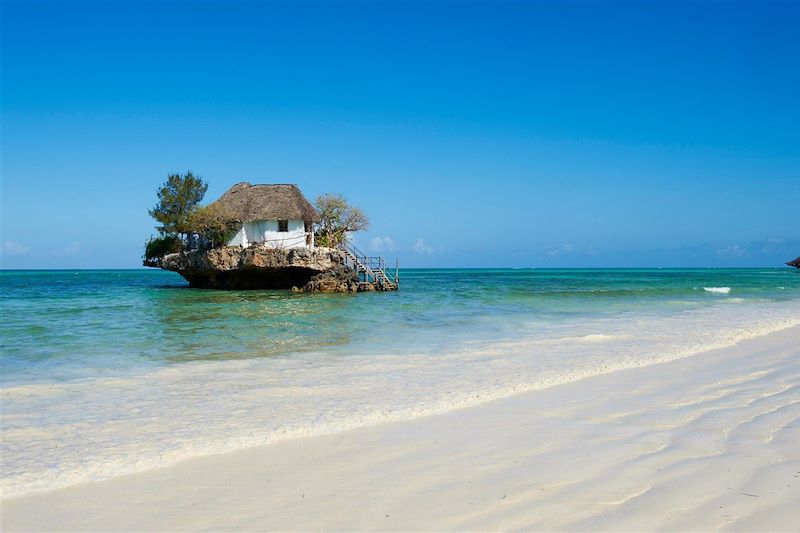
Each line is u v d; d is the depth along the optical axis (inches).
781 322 850.1
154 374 489.4
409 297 1489.9
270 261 1721.2
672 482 221.9
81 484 245.4
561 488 222.8
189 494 232.7
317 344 662.5
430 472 249.3
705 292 1760.6
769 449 258.4
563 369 498.3
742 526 182.5
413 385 440.1
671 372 480.1
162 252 2070.6
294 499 224.1
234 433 315.9
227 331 779.4
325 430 320.8
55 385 446.3
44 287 2274.9
